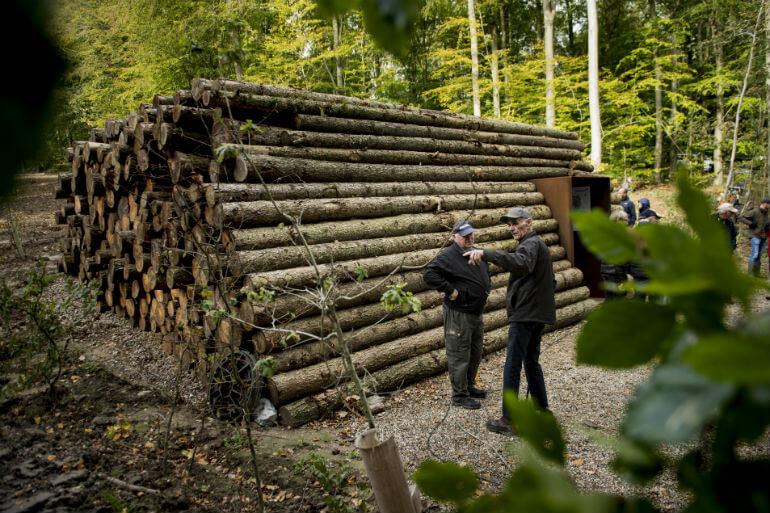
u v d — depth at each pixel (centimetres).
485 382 497
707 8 1387
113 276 550
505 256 365
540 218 760
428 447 365
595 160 1326
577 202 823
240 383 319
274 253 431
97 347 527
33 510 273
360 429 400
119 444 357
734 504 28
